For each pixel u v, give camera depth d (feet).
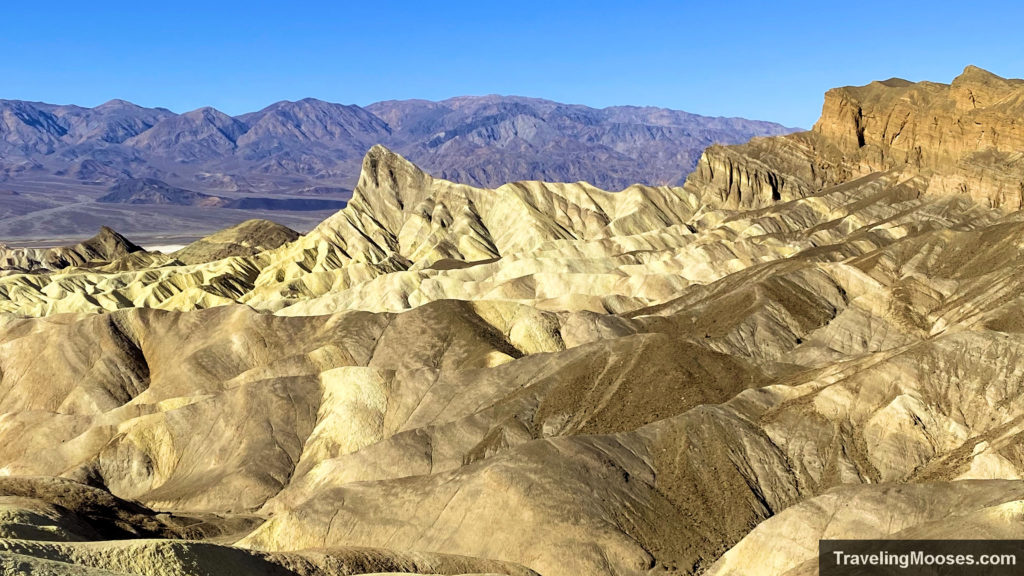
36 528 211.41
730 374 321.11
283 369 399.65
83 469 337.31
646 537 240.73
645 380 317.63
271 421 345.31
